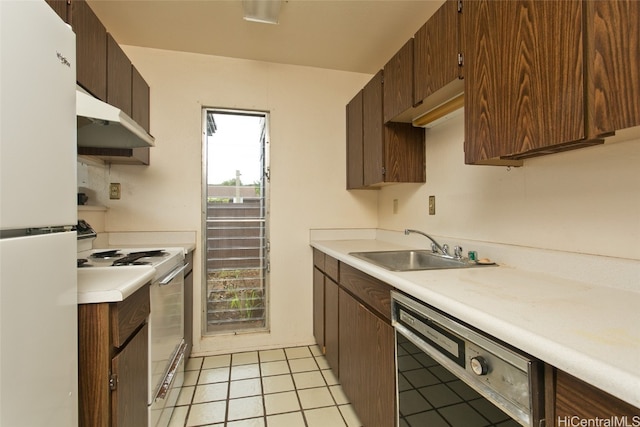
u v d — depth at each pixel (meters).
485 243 1.46
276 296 2.52
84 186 2.14
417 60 1.56
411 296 1.05
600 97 0.71
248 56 2.41
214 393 1.84
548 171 1.19
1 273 0.51
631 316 0.69
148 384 1.20
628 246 0.93
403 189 2.30
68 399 0.74
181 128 2.33
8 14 0.53
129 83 1.87
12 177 0.54
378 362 1.31
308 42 2.20
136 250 1.83
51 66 0.67
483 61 1.08
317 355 2.36
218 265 2.46
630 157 0.93
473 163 1.19
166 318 1.48
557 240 1.15
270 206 2.52
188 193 2.33
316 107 2.61
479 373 0.72
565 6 0.79
